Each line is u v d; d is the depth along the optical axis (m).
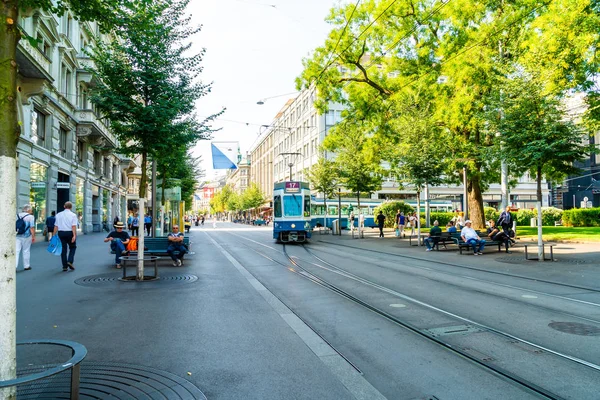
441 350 5.04
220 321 6.28
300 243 23.91
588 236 19.97
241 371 4.34
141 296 8.12
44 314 6.65
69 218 11.62
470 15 20.08
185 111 12.79
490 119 13.99
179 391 3.79
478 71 18.33
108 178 40.41
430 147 20.05
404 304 7.51
